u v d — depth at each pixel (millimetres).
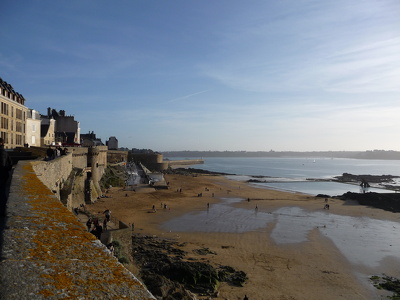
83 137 121938
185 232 45969
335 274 32062
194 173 162125
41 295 2344
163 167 147750
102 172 80312
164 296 22062
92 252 3455
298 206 71938
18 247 3334
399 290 28547
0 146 7262
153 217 54281
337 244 42375
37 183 8820
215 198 79750
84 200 56125
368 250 40188
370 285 29750
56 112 98688
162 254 34406
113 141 164625
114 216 51719
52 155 28234
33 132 57125
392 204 74562
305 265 34250
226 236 44531
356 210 69000
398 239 45656
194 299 23578
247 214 60719
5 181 7254
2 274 2631
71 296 2396
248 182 131500
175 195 79250
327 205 70000
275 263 34531
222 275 30047
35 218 4582
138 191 78938
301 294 27469
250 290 27719
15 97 46781
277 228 49969
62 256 3236
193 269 29031
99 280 2764
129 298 2486
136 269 26078
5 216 4656
